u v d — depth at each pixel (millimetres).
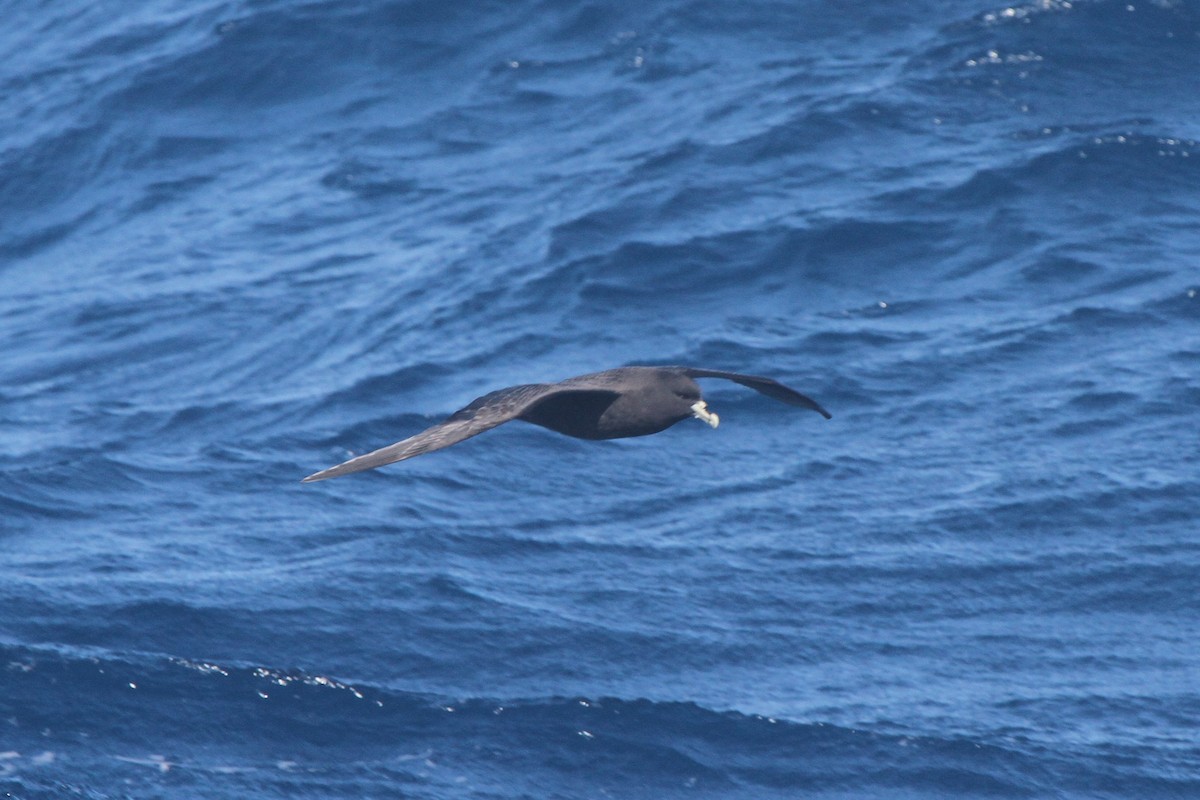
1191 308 68312
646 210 79312
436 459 60375
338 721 43594
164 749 42188
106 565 52625
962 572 51562
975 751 42281
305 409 66438
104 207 92000
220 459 62031
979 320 68812
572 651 47250
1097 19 92250
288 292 78250
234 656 46625
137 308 78750
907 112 85875
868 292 71750
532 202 82875
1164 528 53250
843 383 64500
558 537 54844
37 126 99688
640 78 93938
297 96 98188
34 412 70000
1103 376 63531
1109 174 79000
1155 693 45031
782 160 82688
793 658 47250
